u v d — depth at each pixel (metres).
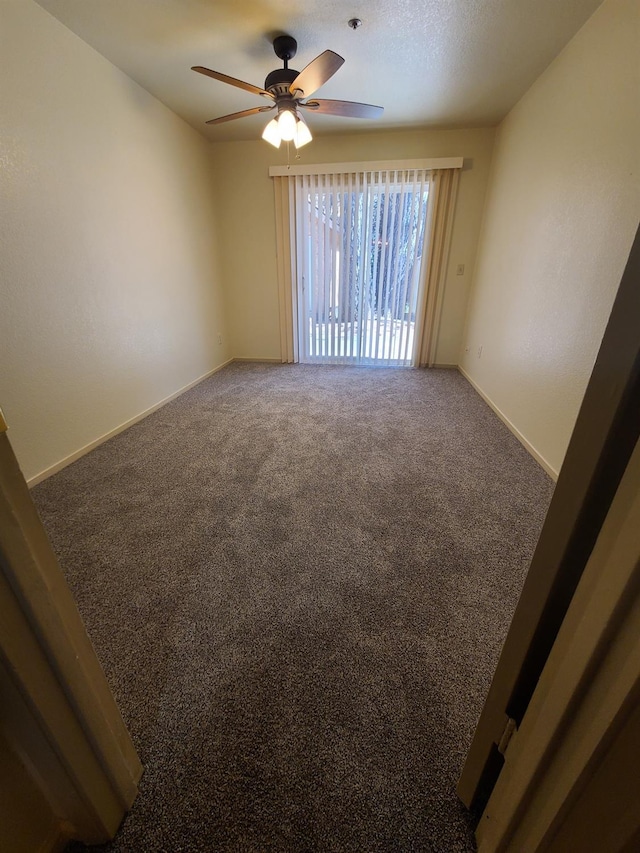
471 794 0.74
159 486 1.98
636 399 0.38
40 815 0.63
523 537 1.60
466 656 1.08
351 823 0.74
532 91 2.57
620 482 0.38
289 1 1.80
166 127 3.01
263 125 3.35
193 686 1.00
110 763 0.68
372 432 2.65
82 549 1.52
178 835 0.73
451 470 2.15
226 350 4.52
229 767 0.83
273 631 1.17
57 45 1.96
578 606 0.44
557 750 0.46
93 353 2.38
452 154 3.51
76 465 2.20
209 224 3.87
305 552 1.51
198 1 1.80
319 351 4.46
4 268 1.78
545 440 2.19
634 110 1.55
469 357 3.87
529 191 2.57
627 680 0.35
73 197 2.14
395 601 1.28
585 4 1.79
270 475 2.09
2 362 1.81
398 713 0.94
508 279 2.89
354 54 2.24
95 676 0.64
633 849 0.36
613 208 1.68
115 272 2.53
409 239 3.83
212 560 1.47
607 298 1.71
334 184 3.73
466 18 1.91
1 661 0.49
